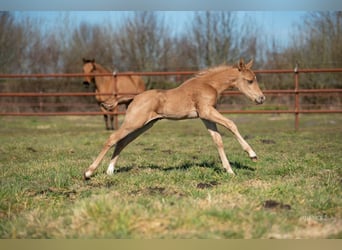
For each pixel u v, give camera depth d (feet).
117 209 14.39
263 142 36.83
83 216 14.46
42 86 81.56
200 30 85.66
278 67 78.79
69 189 19.90
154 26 88.02
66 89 82.43
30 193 19.17
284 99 77.20
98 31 91.30
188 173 21.99
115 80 48.34
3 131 50.49
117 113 45.83
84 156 30.04
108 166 23.40
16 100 80.79
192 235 13.29
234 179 21.04
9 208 16.72
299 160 26.37
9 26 80.23
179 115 22.36
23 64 85.66
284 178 21.49
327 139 38.14
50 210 16.21
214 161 26.37
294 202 16.89
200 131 48.39
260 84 78.95
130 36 88.63
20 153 32.32
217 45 84.64
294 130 46.19
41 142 38.70
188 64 87.25
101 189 19.02
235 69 23.85
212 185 20.02
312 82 74.08
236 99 73.56
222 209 15.03
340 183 20.15
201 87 22.47
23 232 14.08
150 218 14.16
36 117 75.10
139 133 22.95
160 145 36.04
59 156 30.25
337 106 72.69
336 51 71.31
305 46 74.69
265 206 16.34
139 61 88.84
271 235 13.58
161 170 23.79
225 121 21.71
